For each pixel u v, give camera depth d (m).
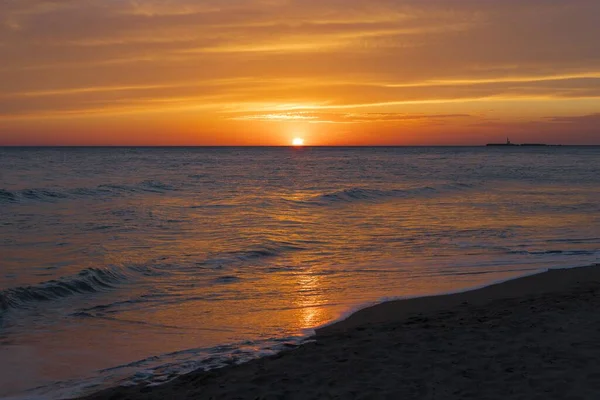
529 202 28.62
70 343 7.84
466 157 125.25
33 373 6.77
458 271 12.60
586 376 5.98
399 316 9.00
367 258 14.17
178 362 7.06
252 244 15.81
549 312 8.62
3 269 12.51
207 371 6.69
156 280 11.66
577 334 7.44
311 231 18.61
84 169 60.78
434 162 93.69
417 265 13.28
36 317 9.07
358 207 26.14
